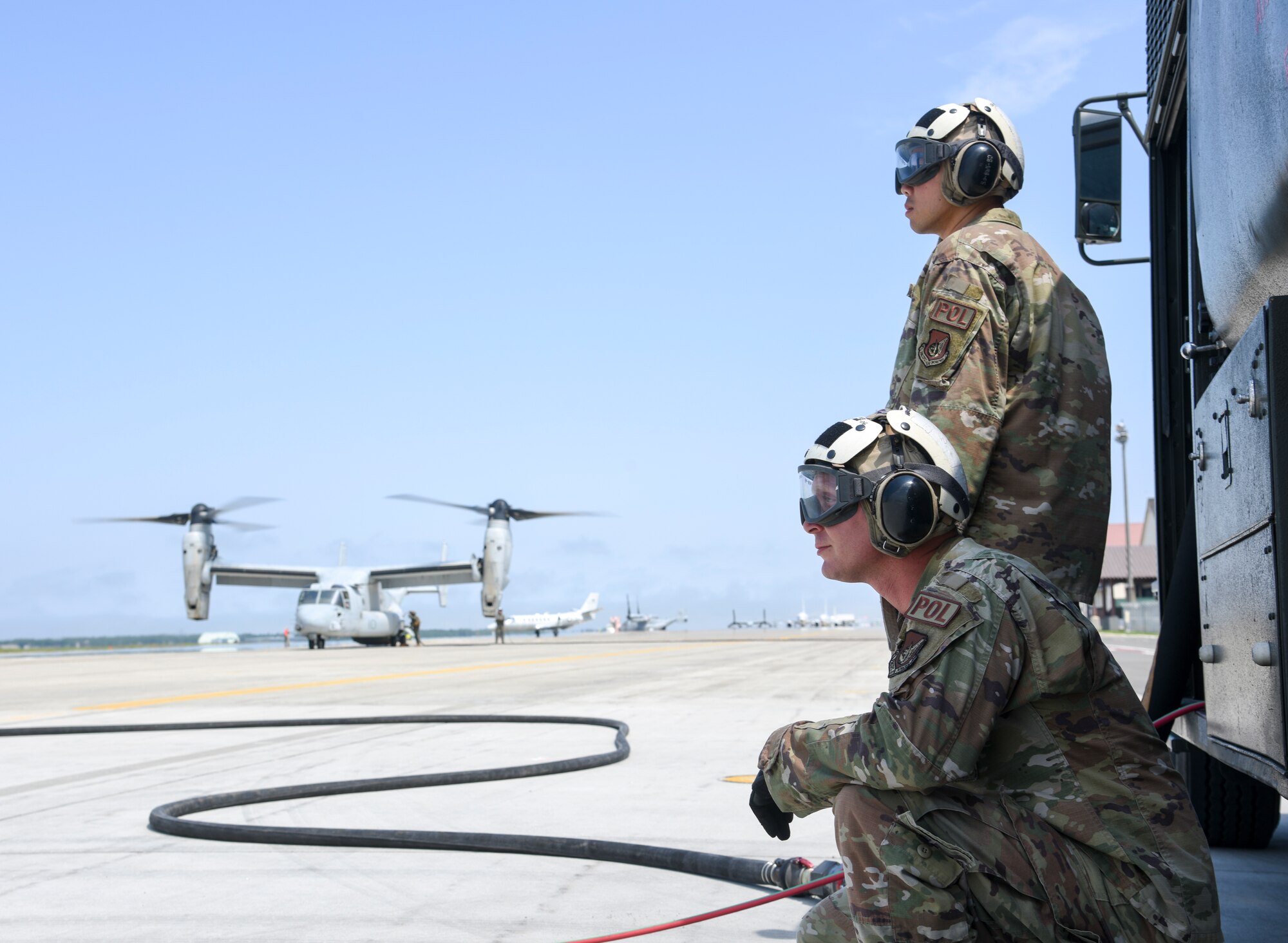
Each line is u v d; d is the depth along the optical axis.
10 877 3.83
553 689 13.34
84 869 3.94
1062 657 1.88
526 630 101.94
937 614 1.91
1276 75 1.98
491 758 6.84
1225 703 2.59
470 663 23.30
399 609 50.12
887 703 1.91
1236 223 2.35
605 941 2.99
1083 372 2.88
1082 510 2.83
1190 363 3.58
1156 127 4.02
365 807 5.10
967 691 1.84
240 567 46.66
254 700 12.60
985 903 1.90
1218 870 3.92
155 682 17.20
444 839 4.14
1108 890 1.85
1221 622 2.60
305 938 3.09
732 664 19.08
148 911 3.38
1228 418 2.46
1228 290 2.59
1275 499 2.06
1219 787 4.18
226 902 3.47
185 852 4.21
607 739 7.83
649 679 14.91
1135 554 61.59
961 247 2.93
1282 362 2.07
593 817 4.77
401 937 3.08
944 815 1.92
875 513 2.09
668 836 4.37
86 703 12.46
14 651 72.12
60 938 3.11
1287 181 1.99
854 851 1.97
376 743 7.76
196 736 8.50
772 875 3.35
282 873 3.85
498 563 44.59
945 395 2.80
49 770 6.66
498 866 3.91
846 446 2.15
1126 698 1.95
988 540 2.79
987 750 1.93
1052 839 1.88
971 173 3.08
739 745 7.25
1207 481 2.73
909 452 2.13
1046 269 2.93
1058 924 1.86
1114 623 52.44
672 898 3.46
